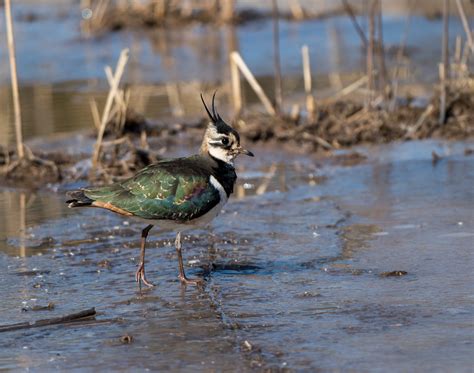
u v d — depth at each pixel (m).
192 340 9.52
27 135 20.19
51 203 15.80
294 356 8.95
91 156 18.42
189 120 21.20
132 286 11.41
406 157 17.81
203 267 12.05
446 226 13.32
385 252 12.30
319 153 18.58
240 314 10.23
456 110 20.14
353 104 20.78
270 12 34.22
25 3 37.47
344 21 32.59
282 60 27.61
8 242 13.52
